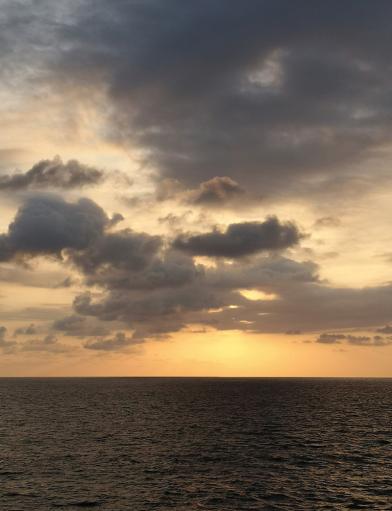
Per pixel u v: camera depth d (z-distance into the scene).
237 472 45.09
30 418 88.56
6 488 39.16
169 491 38.56
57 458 50.88
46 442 61.16
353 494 38.16
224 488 39.59
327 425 80.25
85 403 125.06
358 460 50.97
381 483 41.53
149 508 34.28
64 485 40.16
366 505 35.41
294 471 45.66
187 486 40.06
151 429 73.94
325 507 34.88
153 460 50.12
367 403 130.25
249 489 39.34
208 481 41.75
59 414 96.06
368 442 62.97
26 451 54.81
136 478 42.59
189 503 35.53
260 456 52.59
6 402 127.25
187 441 62.41
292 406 118.12
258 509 34.34
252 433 70.12
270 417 92.06
